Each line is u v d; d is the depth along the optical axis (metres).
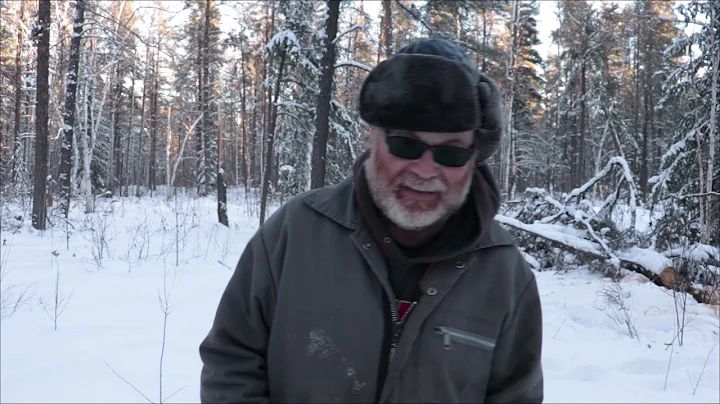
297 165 16.86
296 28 14.41
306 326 1.25
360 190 1.30
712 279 7.34
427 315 1.26
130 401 3.49
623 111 32.81
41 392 3.55
